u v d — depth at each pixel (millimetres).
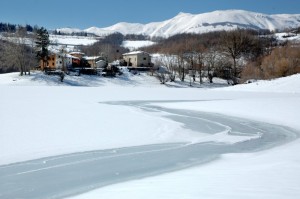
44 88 62062
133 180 14008
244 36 124500
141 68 120500
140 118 29156
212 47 148875
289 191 10102
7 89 56812
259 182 11188
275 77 87250
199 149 19359
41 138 20469
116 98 47625
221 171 13750
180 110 35875
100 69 109688
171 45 185625
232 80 112688
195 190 10859
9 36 103375
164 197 10508
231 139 22219
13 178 14320
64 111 31203
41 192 12914
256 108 35750
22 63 97312
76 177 14492
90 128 23844
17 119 26141
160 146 19891
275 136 23359
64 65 108500
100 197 11711
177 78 115250
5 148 18188
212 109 36344
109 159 17062
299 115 31375
